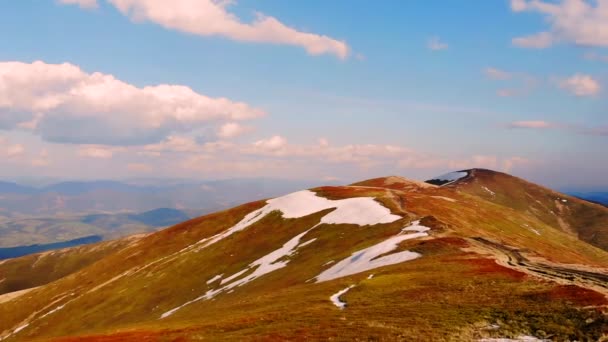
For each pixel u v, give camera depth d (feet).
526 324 106.11
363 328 114.83
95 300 379.96
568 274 162.71
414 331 107.86
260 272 306.14
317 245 320.91
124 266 462.19
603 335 93.30
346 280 187.42
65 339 146.41
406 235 265.95
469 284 149.38
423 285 155.33
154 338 134.62
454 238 240.32
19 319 431.43
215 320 157.89
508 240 340.80
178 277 362.53
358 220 355.97
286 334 118.21
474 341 98.89
